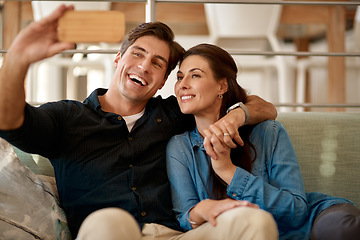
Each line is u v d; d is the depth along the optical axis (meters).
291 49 4.56
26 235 1.37
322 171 1.76
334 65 3.72
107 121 1.56
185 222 1.37
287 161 1.48
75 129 1.52
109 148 1.53
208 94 1.56
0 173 1.41
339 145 1.79
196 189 1.53
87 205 1.48
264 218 1.08
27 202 1.42
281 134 1.55
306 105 2.10
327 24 3.75
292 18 3.75
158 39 1.62
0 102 1.21
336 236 1.26
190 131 1.65
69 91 4.33
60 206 1.54
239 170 1.40
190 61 1.58
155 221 1.47
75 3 3.41
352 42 4.65
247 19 3.62
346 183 1.75
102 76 4.91
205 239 1.17
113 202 1.47
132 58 1.60
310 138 1.79
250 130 1.57
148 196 1.49
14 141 1.33
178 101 1.59
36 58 1.10
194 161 1.54
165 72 1.67
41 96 4.25
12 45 1.10
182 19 3.88
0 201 1.37
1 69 1.17
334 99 3.72
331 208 1.37
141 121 1.60
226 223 1.11
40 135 1.40
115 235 0.99
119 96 1.64
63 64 4.00
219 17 3.65
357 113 1.90
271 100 4.96
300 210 1.36
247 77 5.05
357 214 1.28
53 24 1.04
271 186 1.39
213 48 1.59
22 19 3.63
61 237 1.45
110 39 0.97
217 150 1.39
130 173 1.51
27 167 1.51
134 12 3.73
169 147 1.59
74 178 1.51
